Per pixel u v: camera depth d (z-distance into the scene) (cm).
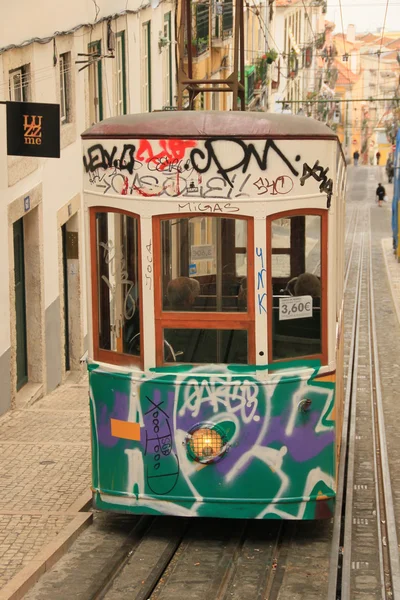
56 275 1450
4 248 1181
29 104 1091
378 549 770
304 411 724
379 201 5600
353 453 1106
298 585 685
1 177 1159
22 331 1348
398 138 3609
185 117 719
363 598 672
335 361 744
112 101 1798
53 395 1387
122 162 723
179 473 728
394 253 3631
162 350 725
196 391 719
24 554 703
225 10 2858
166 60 2347
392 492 936
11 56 1196
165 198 714
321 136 720
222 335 720
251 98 3494
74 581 672
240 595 664
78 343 1583
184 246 718
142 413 730
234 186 709
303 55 6228
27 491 861
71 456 984
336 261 763
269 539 776
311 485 731
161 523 803
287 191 713
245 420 719
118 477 743
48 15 1379
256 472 723
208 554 739
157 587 676
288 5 5181
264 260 712
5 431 1116
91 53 1595
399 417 1313
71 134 1528
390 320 2253
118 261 735
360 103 11694
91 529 782
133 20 1956
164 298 723
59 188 1459
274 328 718
